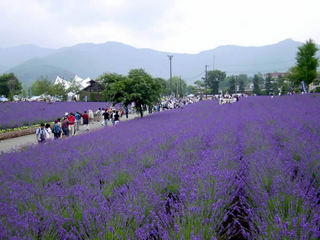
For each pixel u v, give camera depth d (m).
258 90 106.50
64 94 58.25
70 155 6.12
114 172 4.34
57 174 4.64
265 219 2.34
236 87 122.75
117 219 2.51
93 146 7.38
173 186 3.59
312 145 4.74
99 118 26.08
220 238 2.27
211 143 6.44
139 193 3.11
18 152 7.51
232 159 4.68
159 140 7.23
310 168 3.72
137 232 2.27
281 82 95.81
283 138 6.54
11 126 17.09
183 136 7.53
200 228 2.21
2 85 86.81
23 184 4.05
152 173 3.93
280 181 3.07
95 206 2.95
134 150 6.24
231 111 18.50
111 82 19.56
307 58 40.72
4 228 2.38
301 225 2.04
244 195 3.20
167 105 36.91
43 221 2.63
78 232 2.45
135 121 16.58
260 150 4.97
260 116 12.32
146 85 19.64
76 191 3.42
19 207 3.05
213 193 2.95
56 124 11.73
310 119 8.88
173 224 2.36
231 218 2.85
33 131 17.44
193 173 3.87
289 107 16.33
